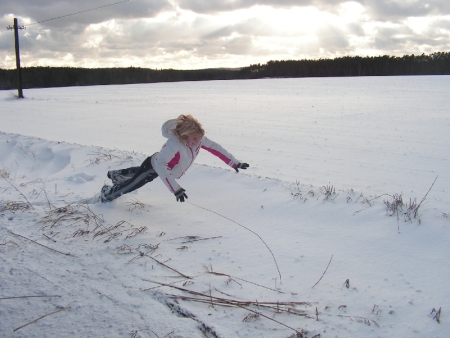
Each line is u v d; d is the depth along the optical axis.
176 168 4.03
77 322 2.54
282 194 4.86
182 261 3.37
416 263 3.26
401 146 9.70
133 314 2.62
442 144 9.84
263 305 2.72
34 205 4.76
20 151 8.62
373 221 4.02
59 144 8.62
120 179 4.58
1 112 20.39
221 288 2.96
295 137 11.34
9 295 2.83
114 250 3.54
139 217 4.36
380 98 24.72
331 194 4.75
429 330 2.48
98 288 2.92
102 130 13.27
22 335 2.44
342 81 52.28
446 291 2.87
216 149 4.33
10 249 3.52
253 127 13.47
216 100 26.44
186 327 2.50
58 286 2.94
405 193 5.89
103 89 48.56
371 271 3.18
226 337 2.40
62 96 35.50
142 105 23.44
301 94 30.83
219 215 4.39
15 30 33.56
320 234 3.85
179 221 4.24
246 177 5.51
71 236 3.81
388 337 2.43
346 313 2.66
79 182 5.90
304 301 2.79
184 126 3.80
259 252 3.53
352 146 9.84
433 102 21.20
